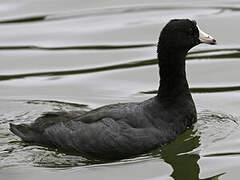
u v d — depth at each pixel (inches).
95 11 892.0
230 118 589.9
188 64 734.5
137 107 531.5
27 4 911.7
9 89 682.2
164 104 540.1
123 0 919.7
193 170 496.4
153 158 513.7
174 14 866.1
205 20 839.1
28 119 599.8
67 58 762.8
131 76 708.7
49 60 759.1
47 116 545.3
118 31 824.9
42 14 882.1
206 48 778.8
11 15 879.7
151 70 721.0
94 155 516.7
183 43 545.0
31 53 776.9
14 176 493.0
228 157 514.9
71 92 671.1
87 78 707.4
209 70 716.7
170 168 500.1
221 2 900.6
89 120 522.9
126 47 783.7
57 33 828.0
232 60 735.7
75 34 822.5
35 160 514.9
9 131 569.9
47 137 529.3
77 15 880.3
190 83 690.2
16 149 532.7
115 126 513.7
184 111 544.7
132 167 502.9
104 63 746.2
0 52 781.9
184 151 523.8
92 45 792.9
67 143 520.1
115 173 493.7
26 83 698.8
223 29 813.2
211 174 490.9
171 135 531.2
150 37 805.2
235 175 487.8
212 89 670.5
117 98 652.7
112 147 510.3
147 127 521.0
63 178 488.1
